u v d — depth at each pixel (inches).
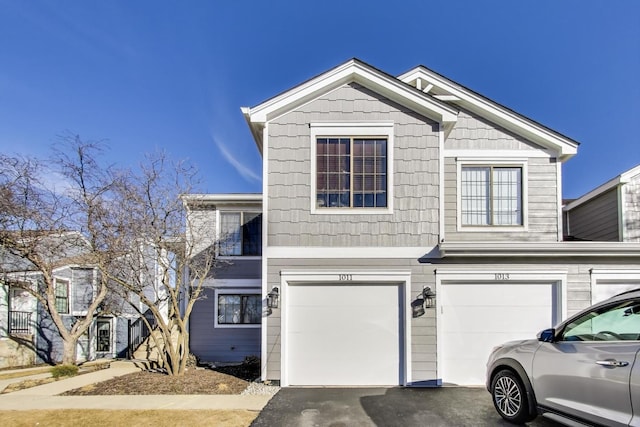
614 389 150.9
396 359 297.4
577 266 304.0
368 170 314.7
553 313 302.7
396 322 300.8
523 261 304.0
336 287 304.5
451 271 302.7
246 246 473.4
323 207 310.7
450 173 370.6
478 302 303.1
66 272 529.0
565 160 379.6
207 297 465.4
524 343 201.6
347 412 229.0
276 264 304.7
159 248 353.1
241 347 459.8
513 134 377.1
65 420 220.4
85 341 537.3
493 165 371.6
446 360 297.7
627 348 151.6
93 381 334.0
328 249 305.0
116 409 241.4
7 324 459.2
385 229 306.8
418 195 310.0
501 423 206.8
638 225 382.0
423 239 306.0
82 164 380.5
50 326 495.2
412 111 318.0
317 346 298.8
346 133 315.6
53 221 382.6
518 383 198.7
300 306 302.4
